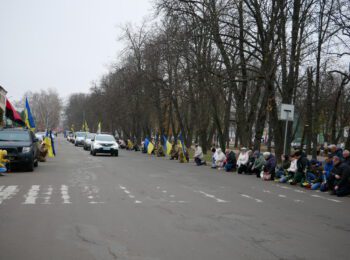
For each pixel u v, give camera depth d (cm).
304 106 4203
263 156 1967
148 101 5012
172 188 1406
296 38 2250
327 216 955
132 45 5153
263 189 1473
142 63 4931
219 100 4006
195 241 684
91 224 801
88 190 1300
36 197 1137
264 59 2389
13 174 1781
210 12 2466
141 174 1923
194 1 2550
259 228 795
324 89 3978
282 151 2472
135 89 4912
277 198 1243
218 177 1905
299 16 2277
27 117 2767
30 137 1992
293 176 1692
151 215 902
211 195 1258
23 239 685
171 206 1027
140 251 621
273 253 623
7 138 1948
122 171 2059
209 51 2906
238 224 826
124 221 833
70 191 1270
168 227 785
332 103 4119
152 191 1309
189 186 1484
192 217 888
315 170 1591
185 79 3209
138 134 5894
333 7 2191
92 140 3753
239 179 1838
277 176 1794
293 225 835
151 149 4397
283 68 2306
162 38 3322
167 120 5947
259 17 2392
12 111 2750
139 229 764
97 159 3075
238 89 2925
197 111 3947
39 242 667
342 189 1334
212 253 616
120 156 3703
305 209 1049
